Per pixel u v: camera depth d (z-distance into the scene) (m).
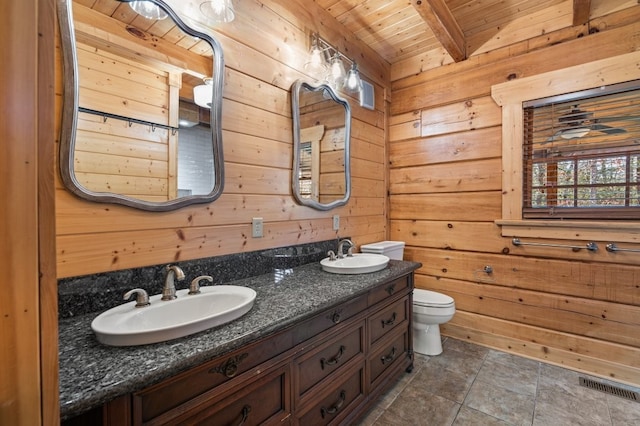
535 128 2.29
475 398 1.82
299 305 1.23
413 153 2.89
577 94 2.09
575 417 1.64
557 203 2.21
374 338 1.71
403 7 2.17
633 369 1.93
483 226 2.51
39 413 0.44
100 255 1.14
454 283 2.67
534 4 2.17
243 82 1.63
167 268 1.19
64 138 1.06
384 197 2.94
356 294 1.45
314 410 1.29
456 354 2.37
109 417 0.70
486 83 2.47
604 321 2.03
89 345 0.86
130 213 1.22
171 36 1.34
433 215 2.78
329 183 2.24
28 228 0.43
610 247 1.99
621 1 1.95
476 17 2.31
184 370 0.81
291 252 1.94
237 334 0.95
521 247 2.33
